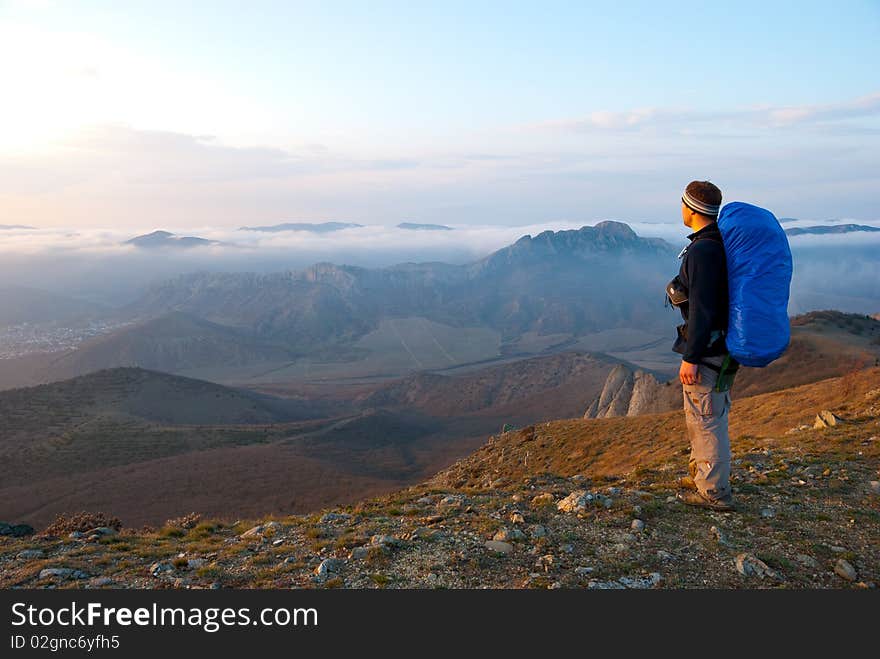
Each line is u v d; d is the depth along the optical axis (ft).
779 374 297.74
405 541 23.17
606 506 25.85
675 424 129.49
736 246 20.36
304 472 497.46
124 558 24.90
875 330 370.94
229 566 22.72
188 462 520.42
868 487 28.53
